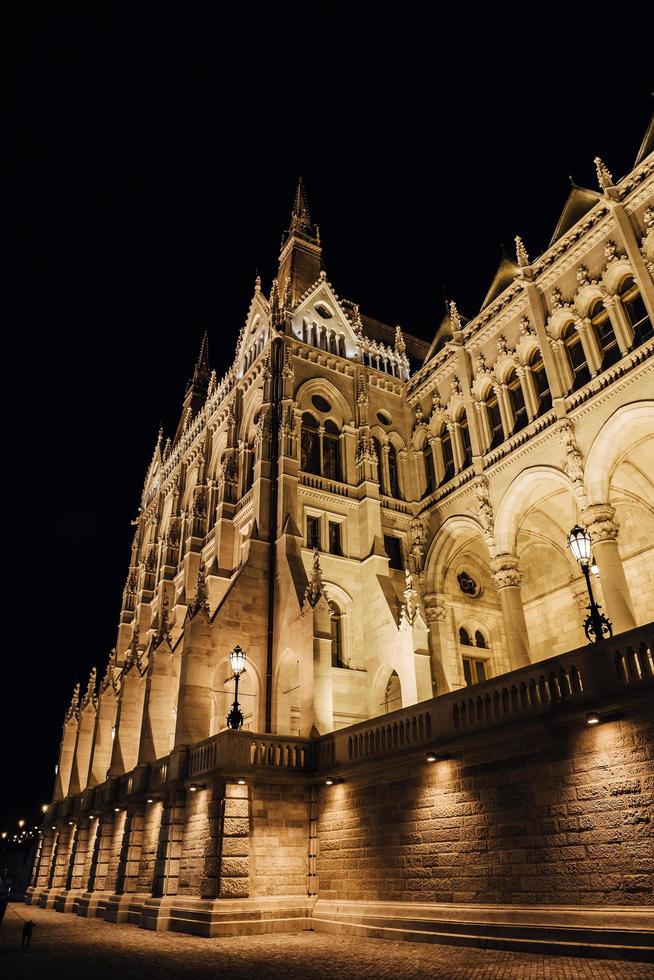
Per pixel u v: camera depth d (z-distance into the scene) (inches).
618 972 486.3
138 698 1606.8
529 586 1550.2
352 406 1663.4
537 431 1289.4
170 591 1973.4
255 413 1706.4
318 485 1503.4
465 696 782.5
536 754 685.3
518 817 688.4
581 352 1250.6
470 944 675.4
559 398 1230.9
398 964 593.0
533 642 1512.1
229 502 1646.2
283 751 1033.5
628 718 604.4
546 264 1357.0
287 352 1599.4
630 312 1172.5
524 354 1371.8
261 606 1339.8
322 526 1462.8
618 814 594.6
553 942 598.5
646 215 1147.3
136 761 1553.9
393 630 1305.4
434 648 1438.2
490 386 1470.2
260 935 879.7
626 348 1147.9
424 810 811.4
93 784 1723.7
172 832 1069.1
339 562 1435.8
